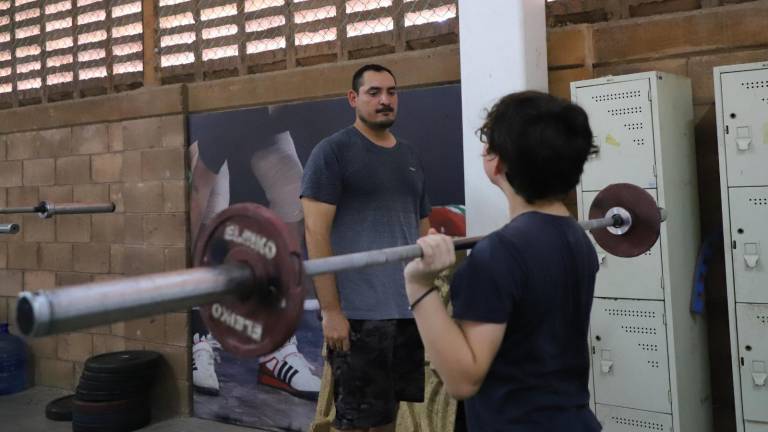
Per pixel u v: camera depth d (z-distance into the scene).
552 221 1.27
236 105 4.12
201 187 4.24
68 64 4.89
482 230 2.92
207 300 1.00
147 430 4.02
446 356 1.18
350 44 3.82
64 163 4.85
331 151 2.31
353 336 2.36
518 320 1.22
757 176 2.72
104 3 4.68
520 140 1.22
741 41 2.99
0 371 4.84
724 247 2.80
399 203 2.43
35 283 5.02
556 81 3.32
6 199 5.17
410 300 1.27
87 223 4.72
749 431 2.76
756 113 2.71
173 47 4.43
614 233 1.83
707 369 3.13
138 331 4.46
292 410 3.87
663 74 2.89
